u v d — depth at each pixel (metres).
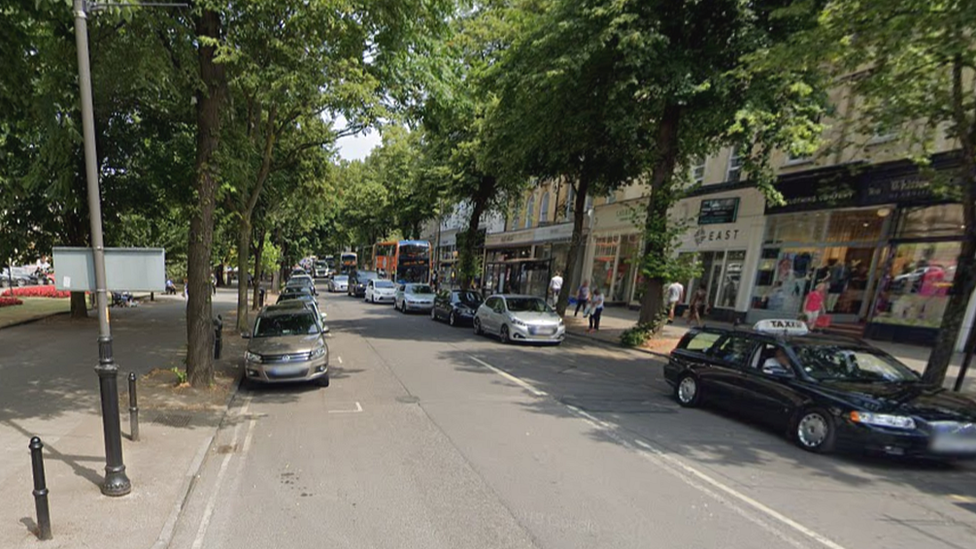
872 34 6.95
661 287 14.31
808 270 15.66
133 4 4.66
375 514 4.25
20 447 5.29
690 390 7.98
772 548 3.80
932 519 4.36
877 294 13.63
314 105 8.71
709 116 12.51
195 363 8.09
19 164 9.81
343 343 14.16
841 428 5.64
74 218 14.51
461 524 4.09
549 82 12.38
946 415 5.41
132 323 15.94
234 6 7.11
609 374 10.55
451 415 7.17
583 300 21.08
